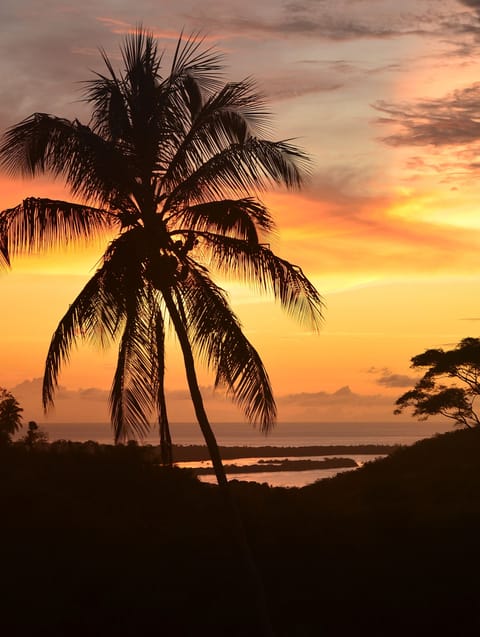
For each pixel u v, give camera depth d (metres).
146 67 19.39
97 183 18.58
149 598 22.64
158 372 20.03
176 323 19.19
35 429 59.56
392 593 23.00
